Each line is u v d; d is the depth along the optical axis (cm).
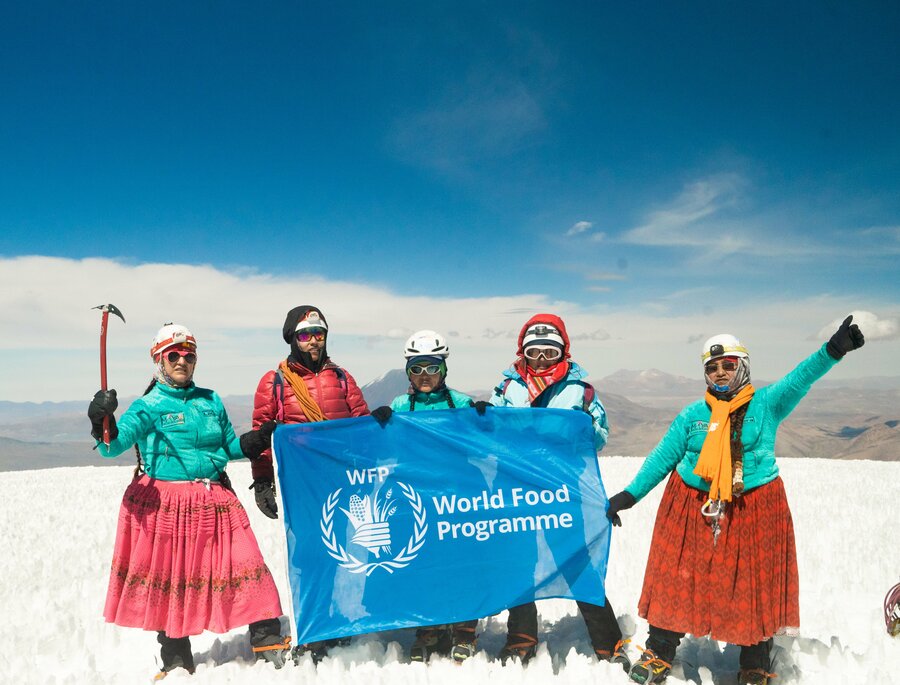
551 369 503
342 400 518
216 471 477
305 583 461
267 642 471
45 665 495
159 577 450
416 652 492
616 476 1638
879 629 526
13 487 1731
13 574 742
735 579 422
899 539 871
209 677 446
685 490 443
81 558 829
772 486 427
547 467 487
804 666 464
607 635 477
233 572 462
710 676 441
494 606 470
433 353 505
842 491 1364
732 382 428
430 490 479
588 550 480
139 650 530
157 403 467
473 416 486
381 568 470
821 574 708
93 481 1908
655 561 448
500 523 480
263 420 511
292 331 522
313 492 469
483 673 445
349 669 463
